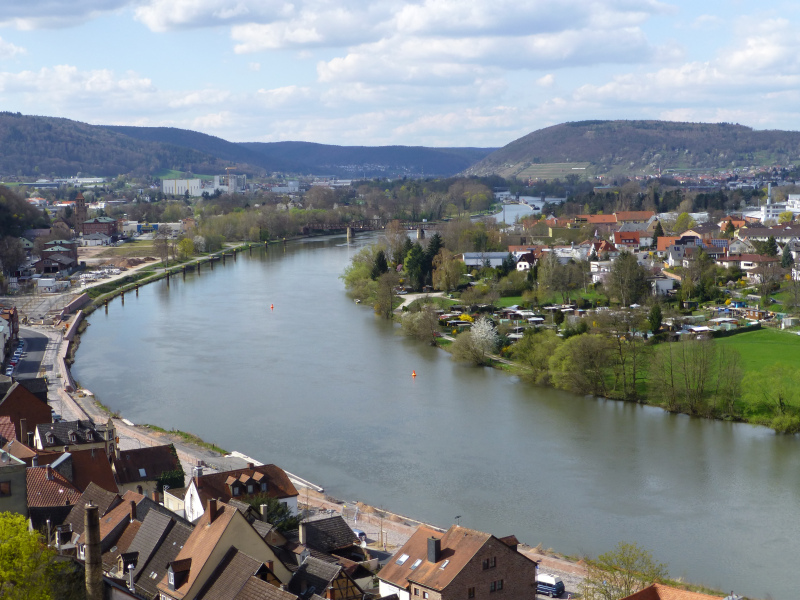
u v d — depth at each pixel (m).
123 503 123.81
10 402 184.00
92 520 99.81
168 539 109.19
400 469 183.25
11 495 120.44
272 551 105.56
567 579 128.38
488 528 153.62
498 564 108.50
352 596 103.19
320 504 158.62
